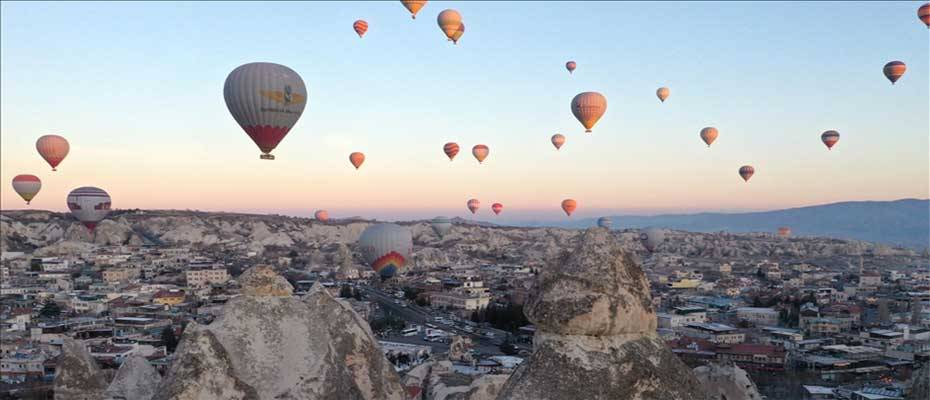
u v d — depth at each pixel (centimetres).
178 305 19238
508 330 16988
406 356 12862
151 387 3020
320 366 2492
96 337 15312
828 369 12469
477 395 3034
